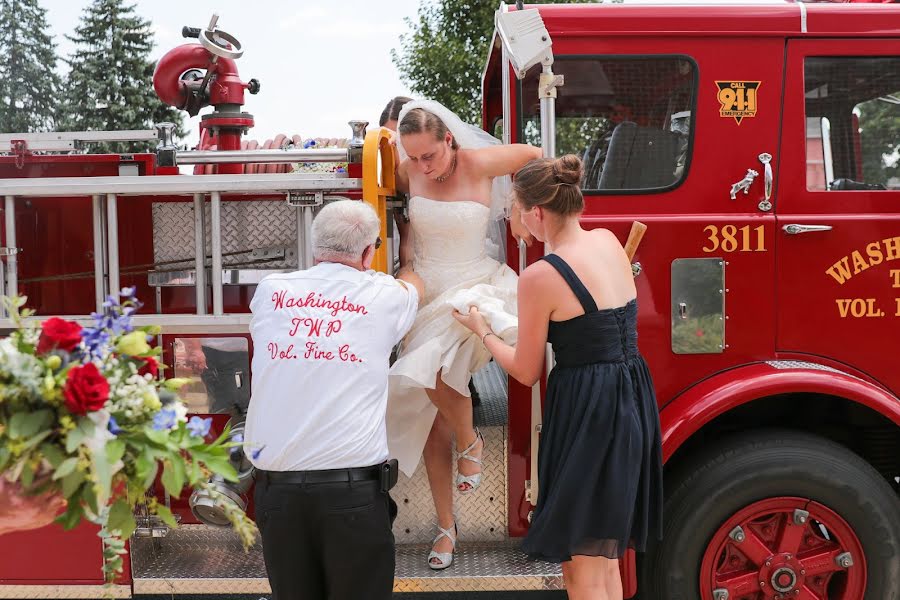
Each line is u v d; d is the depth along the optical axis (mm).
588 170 3012
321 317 2377
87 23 30969
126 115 29672
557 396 2512
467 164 3047
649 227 2965
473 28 11148
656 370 2980
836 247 2973
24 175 3273
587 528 2455
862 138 3006
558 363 2547
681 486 2969
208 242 3303
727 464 2934
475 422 3139
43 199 3270
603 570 2629
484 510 3131
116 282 2959
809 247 2971
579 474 2443
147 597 3730
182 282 3342
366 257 2514
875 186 3012
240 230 3289
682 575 2965
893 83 3004
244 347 2998
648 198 2994
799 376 2875
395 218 3305
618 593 2803
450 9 11219
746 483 2914
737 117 2979
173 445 1773
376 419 2400
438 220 3020
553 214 2520
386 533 2391
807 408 3225
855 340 2990
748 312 2977
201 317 2926
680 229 2959
